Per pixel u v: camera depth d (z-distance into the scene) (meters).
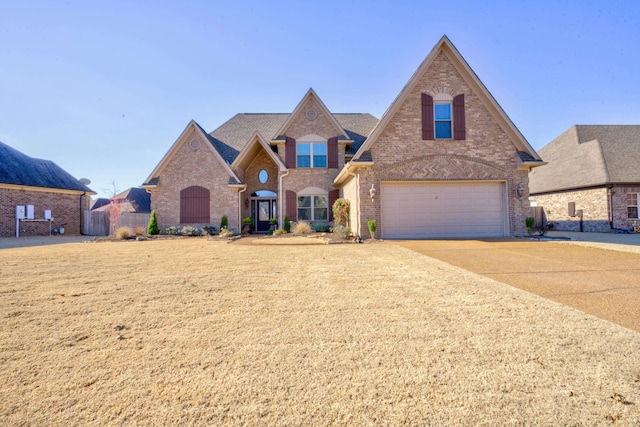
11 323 4.38
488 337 3.85
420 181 15.54
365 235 15.20
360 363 3.27
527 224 15.26
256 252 11.23
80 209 27.42
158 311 4.84
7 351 3.56
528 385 2.85
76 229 27.11
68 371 3.14
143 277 7.14
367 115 26.33
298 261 9.18
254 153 22.97
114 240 17.67
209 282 6.63
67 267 8.47
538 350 3.51
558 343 3.67
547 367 3.15
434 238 15.29
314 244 13.47
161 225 20.75
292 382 2.93
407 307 4.98
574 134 25.53
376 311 4.81
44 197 25.05
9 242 17.67
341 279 6.85
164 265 8.68
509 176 15.72
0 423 2.40
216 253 11.10
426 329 4.11
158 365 3.24
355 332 4.04
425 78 15.86
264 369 3.15
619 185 20.72
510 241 13.76
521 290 5.91
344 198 19.73
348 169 15.96
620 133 24.80
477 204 15.73
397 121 15.63
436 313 4.70
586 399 2.65
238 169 21.73
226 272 7.66
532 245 12.37
